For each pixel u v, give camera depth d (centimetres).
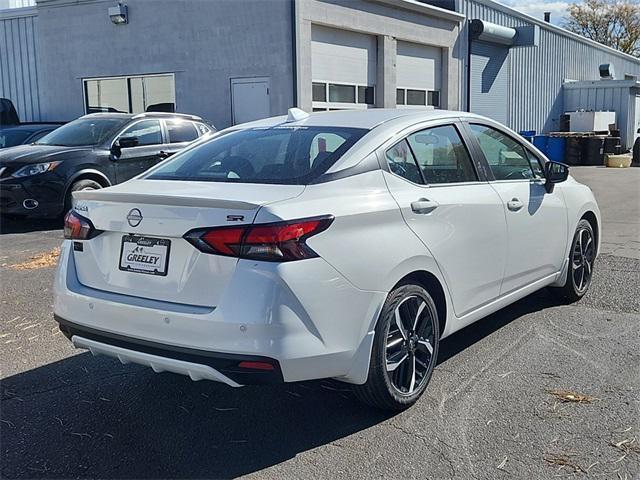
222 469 316
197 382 417
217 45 1688
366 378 342
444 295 396
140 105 1822
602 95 3098
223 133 452
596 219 591
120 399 394
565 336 487
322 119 428
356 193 351
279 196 328
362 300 334
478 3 2381
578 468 309
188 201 318
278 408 379
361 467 314
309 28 1633
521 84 2786
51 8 1895
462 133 445
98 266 354
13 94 2025
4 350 475
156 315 320
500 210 445
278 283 303
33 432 354
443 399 383
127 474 312
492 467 311
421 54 2125
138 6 1767
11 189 933
